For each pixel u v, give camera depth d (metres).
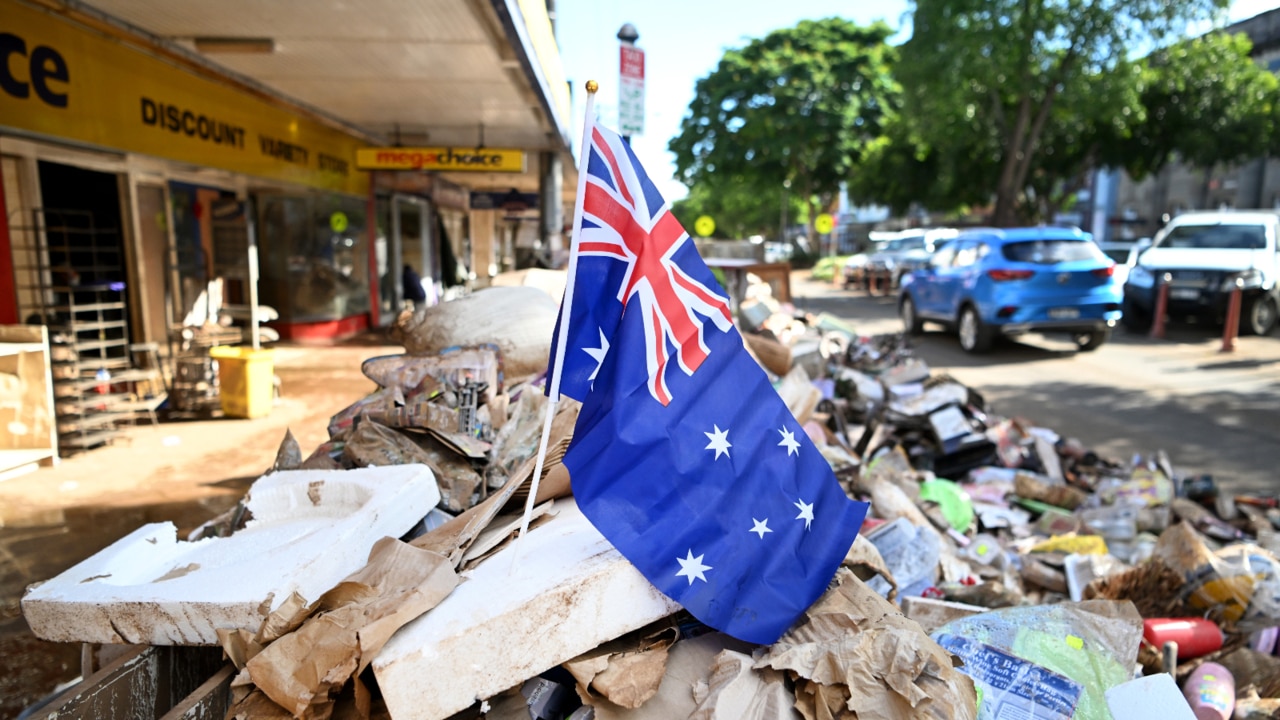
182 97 8.41
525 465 2.62
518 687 2.05
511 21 6.54
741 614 2.15
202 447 6.52
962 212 34.97
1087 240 12.52
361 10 6.63
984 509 5.01
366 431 3.29
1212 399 9.12
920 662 1.97
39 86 6.25
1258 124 27.17
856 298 27.47
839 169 39.38
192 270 9.45
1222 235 14.78
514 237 30.56
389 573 2.07
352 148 13.87
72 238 7.98
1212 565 3.33
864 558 2.81
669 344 2.30
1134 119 25.75
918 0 24.02
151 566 2.56
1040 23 22.88
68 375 6.52
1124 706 2.30
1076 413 8.48
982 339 12.52
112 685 2.15
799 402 5.30
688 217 89.12
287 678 1.83
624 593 2.07
